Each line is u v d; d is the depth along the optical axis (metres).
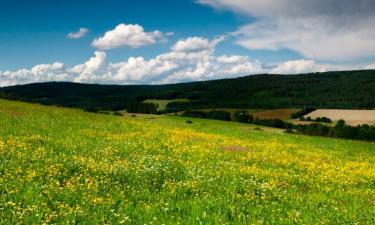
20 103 61.34
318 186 18.94
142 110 134.25
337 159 31.72
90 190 13.41
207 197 13.84
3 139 24.94
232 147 31.75
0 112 44.81
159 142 30.88
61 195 12.50
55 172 15.37
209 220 11.11
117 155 23.09
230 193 14.76
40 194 12.23
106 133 34.66
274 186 17.08
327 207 14.14
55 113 50.66
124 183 15.34
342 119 123.62
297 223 11.52
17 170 14.96
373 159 34.25
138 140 31.19
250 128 78.56
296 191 17.06
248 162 25.20
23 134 29.19
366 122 116.12
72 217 10.49
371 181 22.56
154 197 13.51
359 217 12.94
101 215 10.89
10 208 10.82
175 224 10.55
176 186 15.18
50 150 22.28
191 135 38.22
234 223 11.03
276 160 26.94
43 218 10.38
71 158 19.67
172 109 173.38
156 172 17.45
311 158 30.58
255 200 14.12
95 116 53.69
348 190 18.95
